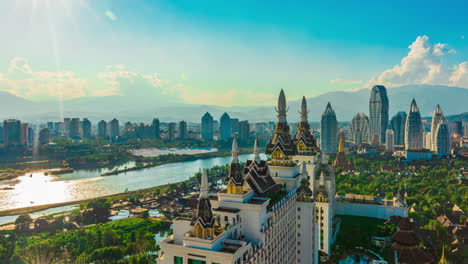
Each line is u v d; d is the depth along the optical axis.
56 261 184.12
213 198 125.81
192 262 97.25
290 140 167.25
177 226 106.62
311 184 193.50
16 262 179.38
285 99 166.12
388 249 174.75
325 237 174.25
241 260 97.19
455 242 182.50
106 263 178.88
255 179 133.12
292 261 147.12
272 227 120.00
